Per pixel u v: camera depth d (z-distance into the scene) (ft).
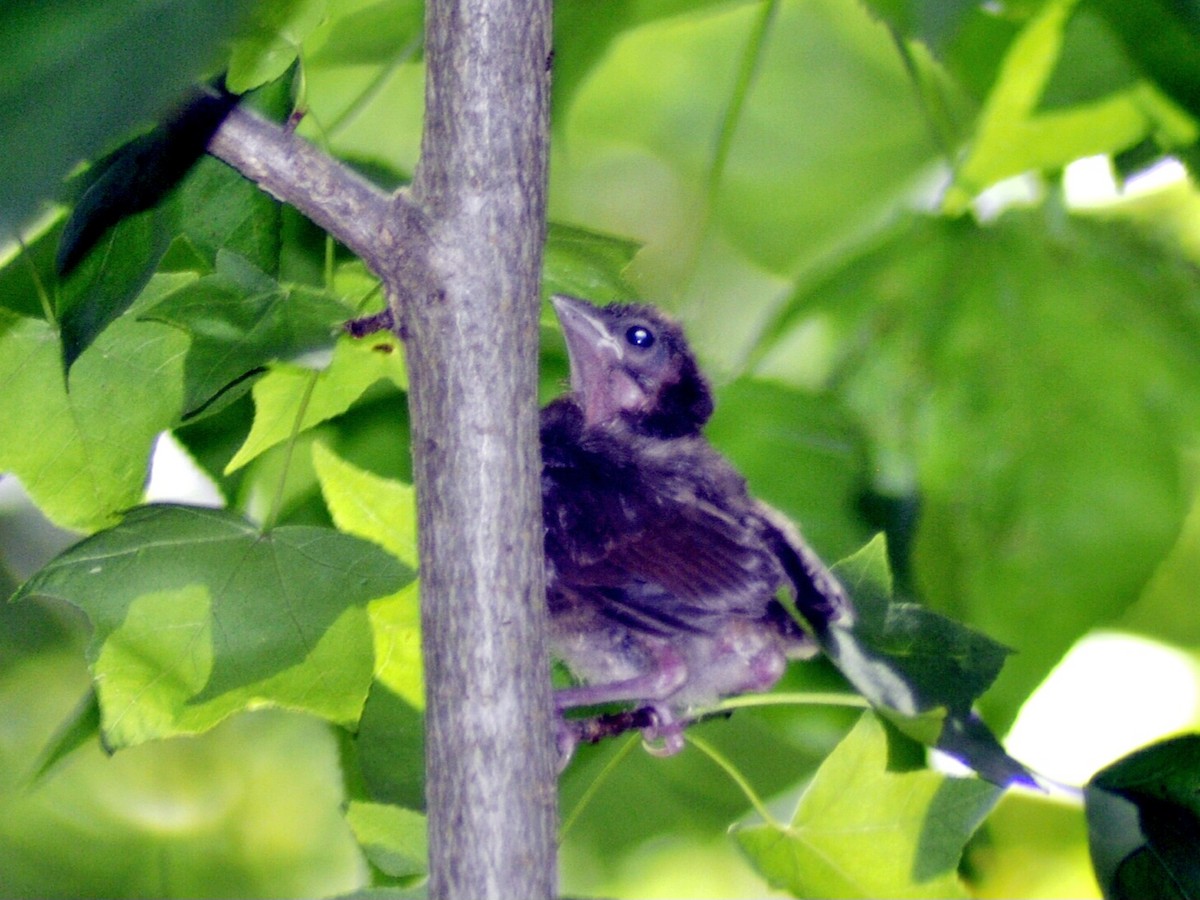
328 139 11.16
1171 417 11.34
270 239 11.08
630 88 11.50
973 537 11.35
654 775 11.50
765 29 11.28
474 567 10.96
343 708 11.09
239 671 11.09
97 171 11.00
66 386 11.03
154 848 11.63
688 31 11.48
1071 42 11.19
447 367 10.98
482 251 10.98
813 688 11.38
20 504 11.64
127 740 11.07
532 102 11.00
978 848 11.51
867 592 11.11
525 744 10.95
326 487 11.14
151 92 7.46
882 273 11.36
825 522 11.35
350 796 11.26
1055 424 11.34
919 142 11.50
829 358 11.40
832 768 11.16
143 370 11.11
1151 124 11.21
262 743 11.64
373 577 11.09
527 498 10.98
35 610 11.65
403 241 10.98
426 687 10.96
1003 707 11.33
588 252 11.23
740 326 11.53
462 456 10.97
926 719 11.05
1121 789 11.07
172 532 11.09
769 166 11.51
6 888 11.61
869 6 11.24
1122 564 11.34
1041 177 11.35
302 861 11.64
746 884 11.53
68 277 11.02
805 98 11.50
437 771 10.95
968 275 11.35
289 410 11.14
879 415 11.37
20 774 11.63
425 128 11.00
